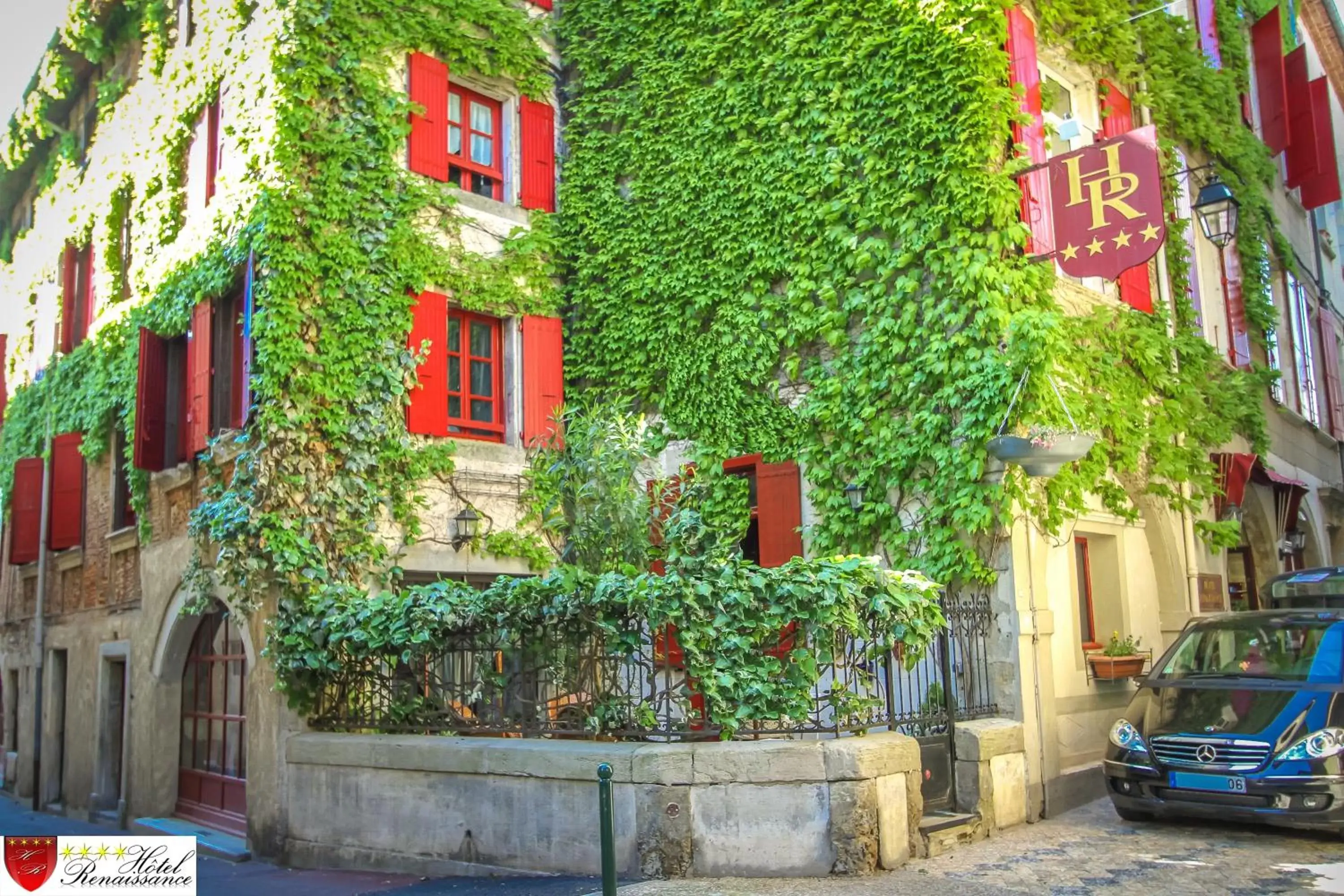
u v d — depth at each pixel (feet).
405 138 38.99
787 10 39.01
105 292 49.34
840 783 23.77
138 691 43.16
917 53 35.09
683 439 40.01
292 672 33.22
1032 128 35.60
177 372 43.24
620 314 42.16
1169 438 42.29
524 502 40.32
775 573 26.08
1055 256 32.99
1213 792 27.30
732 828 23.94
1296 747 26.45
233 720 38.40
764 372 38.19
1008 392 31.81
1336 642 29.45
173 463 42.42
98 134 52.01
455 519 37.96
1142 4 47.65
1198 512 43.65
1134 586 40.06
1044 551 33.91
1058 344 32.86
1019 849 26.78
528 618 28.35
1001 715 31.99
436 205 39.32
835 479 36.11
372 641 31.27
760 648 26.03
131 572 45.50
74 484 51.31
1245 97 59.57
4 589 61.46
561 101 45.29
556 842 25.80
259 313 34.60
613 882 18.40
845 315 36.22
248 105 37.91
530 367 41.45
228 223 38.06
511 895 23.73
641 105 42.80
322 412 35.04
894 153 35.40
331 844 31.14
